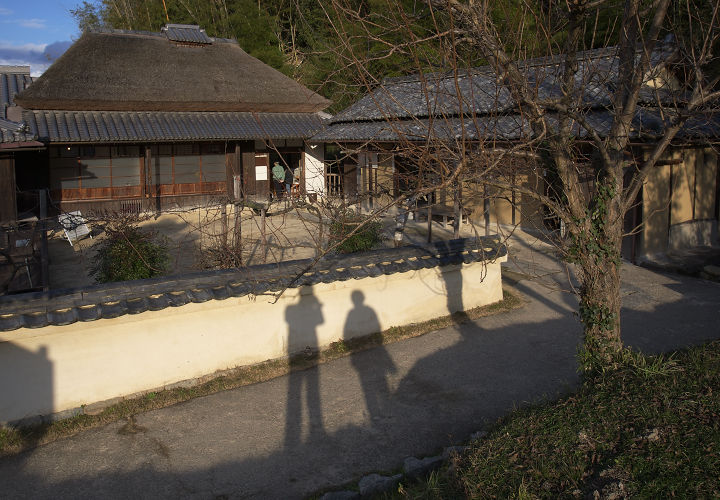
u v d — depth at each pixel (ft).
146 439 18.95
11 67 60.90
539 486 12.90
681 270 37.55
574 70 17.42
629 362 17.98
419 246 27.96
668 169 39.96
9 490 16.40
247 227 48.75
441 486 14.32
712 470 12.09
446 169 14.11
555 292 33.24
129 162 59.26
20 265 32.27
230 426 19.72
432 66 16.76
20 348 19.20
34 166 55.16
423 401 21.33
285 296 24.02
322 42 20.58
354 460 17.76
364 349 25.82
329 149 74.49
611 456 13.26
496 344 26.37
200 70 65.26
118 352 20.98
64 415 20.01
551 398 20.34
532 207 44.70
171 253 39.11
